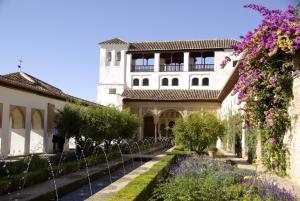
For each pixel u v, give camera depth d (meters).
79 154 19.27
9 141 21.80
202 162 11.93
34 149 24.00
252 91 12.35
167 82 41.59
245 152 21.11
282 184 9.90
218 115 38.59
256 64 12.01
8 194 8.75
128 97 38.88
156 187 8.74
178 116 41.47
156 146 30.34
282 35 10.38
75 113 19.50
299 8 10.89
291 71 11.18
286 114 11.38
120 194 6.56
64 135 19.77
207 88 40.38
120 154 19.98
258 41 11.38
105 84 41.69
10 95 20.23
